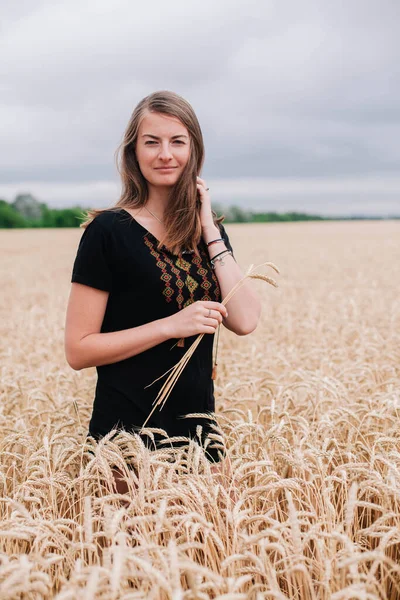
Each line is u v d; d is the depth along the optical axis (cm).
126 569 180
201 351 287
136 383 278
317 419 359
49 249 3272
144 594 178
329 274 1571
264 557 203
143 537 217
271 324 813
